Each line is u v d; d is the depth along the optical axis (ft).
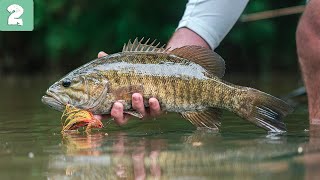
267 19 35.60
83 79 9.64
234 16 11.88
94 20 37.19
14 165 6.76
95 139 8.82
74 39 37.35
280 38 36.37
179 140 8.52
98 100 9.59
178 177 6.08
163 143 8.22
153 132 9.65
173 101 9.61
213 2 11.71
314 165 6.39
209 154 7.20
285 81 27.58
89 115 9.65
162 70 9.57
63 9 37.19
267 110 9.59
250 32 35.88
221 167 6.45
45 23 37.35
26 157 7.25
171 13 36.32
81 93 9.64
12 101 18.72
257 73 36.24
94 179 6.09
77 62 38.17
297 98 16.87
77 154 7.41
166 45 11.31
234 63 36.52
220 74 9.80
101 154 7.38
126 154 7.34
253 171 6.21
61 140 8.76
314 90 11.00
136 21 36.58
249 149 7.48
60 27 37.47
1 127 10.80
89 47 37.45
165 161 6.86
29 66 39.60
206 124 9.79
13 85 27.91
